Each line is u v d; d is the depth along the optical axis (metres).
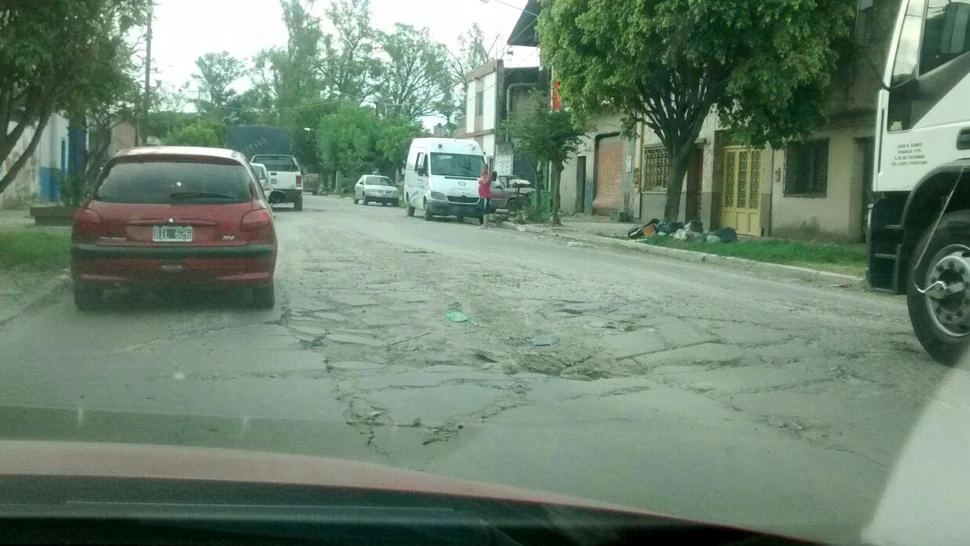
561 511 2.62
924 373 7.69
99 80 13.19
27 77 11.83
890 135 8.36
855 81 21.00
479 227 27.70
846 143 21.53
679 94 22.06
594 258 17.08
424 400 6.76
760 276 15.96
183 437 5.73
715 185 26.56
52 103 12.77
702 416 6.50
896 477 5.31
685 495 4.94
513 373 7.62
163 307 10.28
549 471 5.30
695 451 5.73
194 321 9.46
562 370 7.75
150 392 6.77
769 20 18.45
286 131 38.72
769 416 6.51
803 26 18.62
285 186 34.25
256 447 5.59
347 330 9.09
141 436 5.71
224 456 2.93
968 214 7.59
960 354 7.66
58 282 11.33
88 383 6.98
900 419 6.45
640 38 19.58
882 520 4.62
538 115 27.86
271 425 6.05
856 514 4.70
